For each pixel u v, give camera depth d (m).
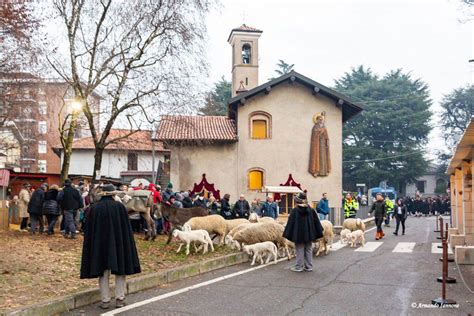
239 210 19.55
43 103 22.45
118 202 8.09
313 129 30.86
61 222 16.53
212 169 30.08
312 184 30.69
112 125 19.06
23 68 18.64
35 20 18.08
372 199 52.06
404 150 59.34
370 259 13.87
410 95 61.66
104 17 18.39
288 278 10.74
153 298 8.64
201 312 7.66
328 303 8.30
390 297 8.80
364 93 63.12
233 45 37.97
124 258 7.85
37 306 7.23
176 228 14.98
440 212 42.59
